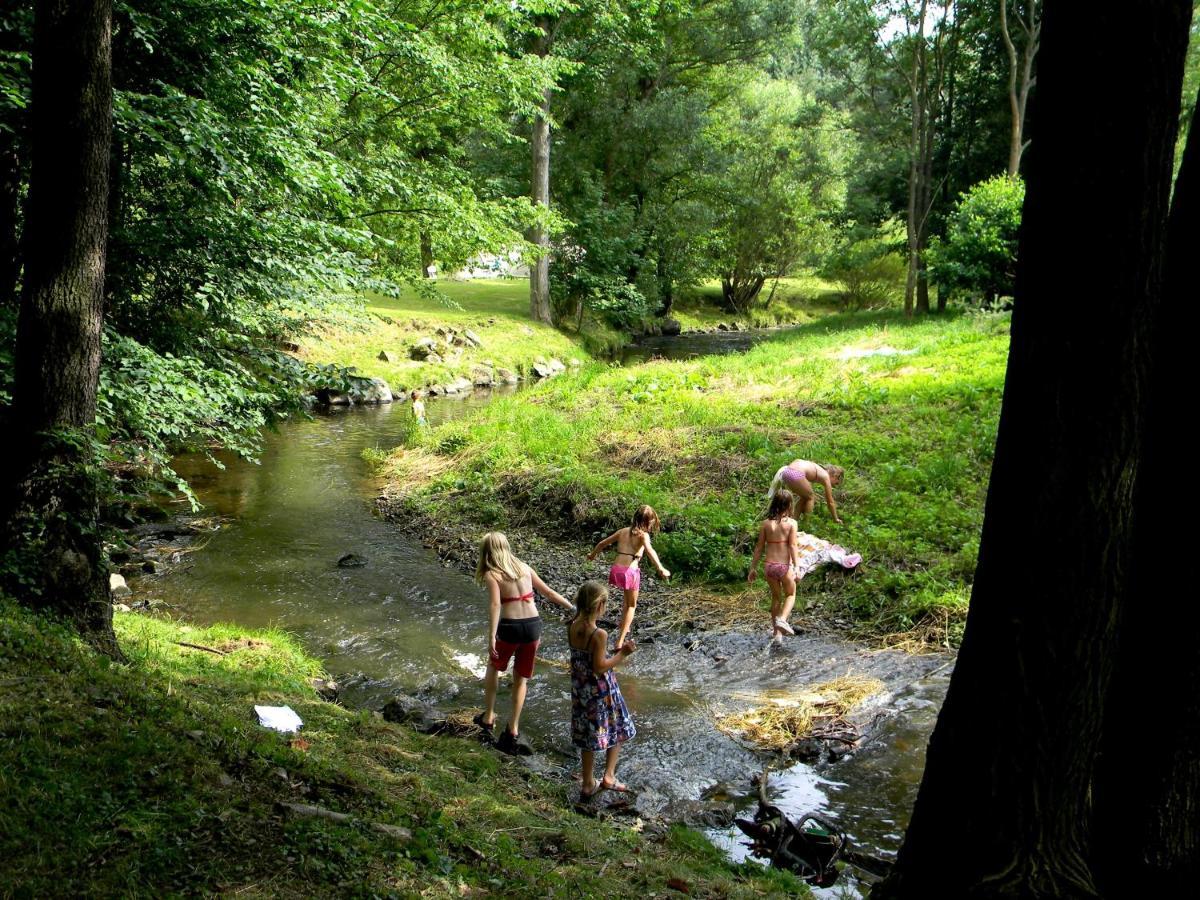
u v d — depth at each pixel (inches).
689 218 1553.9
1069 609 136.5
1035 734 139.8
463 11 776.3
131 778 165.5
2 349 314.0
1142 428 136.1
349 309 731.4
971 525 443.2
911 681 331.6
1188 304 142.3
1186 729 141.6
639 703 323.3
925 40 1470.2
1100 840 150.1
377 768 220.5
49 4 223.8
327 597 434.0
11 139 329.4
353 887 146.6
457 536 530.6
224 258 418.9
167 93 360.8
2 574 227.3
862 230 1637.6
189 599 424.8
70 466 237.5
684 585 441.7
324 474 695.1
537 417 724.7
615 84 1453.0
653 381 813.9
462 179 779.4
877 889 160.6
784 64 2297.0
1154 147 126.0
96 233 239.3
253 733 209.9
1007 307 1075.3
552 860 187.5
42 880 131.5
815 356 895.7
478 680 342.0
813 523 462.3
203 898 135.8
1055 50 130.9
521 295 1716.3
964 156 1572.3
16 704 182.4
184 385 387.5
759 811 238.5
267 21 415.8
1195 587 140.9
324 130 641.0
